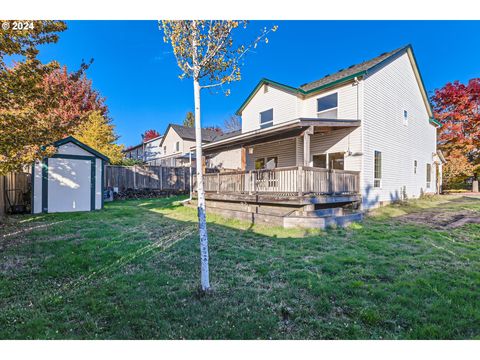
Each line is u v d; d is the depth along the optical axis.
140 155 34.72
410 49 13.01
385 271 3.96
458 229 6.77
